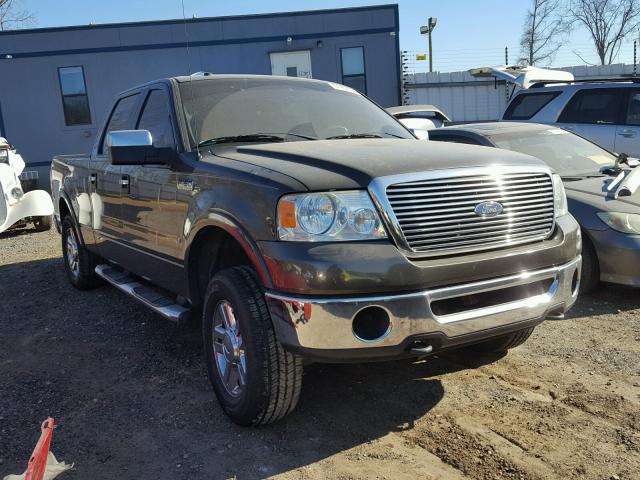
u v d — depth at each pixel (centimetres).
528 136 678
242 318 313
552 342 450
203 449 321
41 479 255
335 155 328
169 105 429
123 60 1839
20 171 1141
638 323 480
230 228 324
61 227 677
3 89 1811
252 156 358
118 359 452
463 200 308
